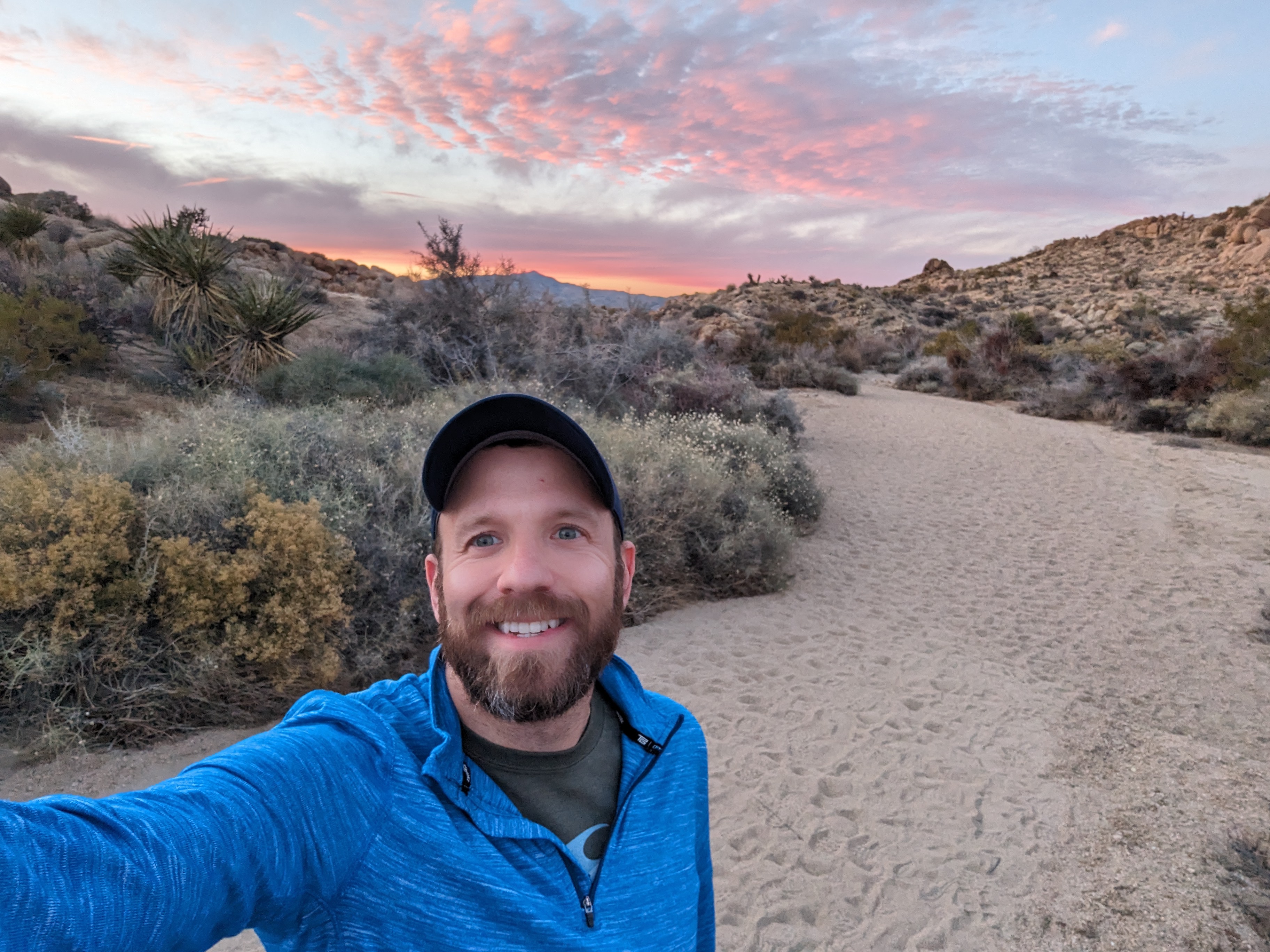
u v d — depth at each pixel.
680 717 1.09
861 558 9.25
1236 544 9.98
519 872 0.82
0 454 6.97
